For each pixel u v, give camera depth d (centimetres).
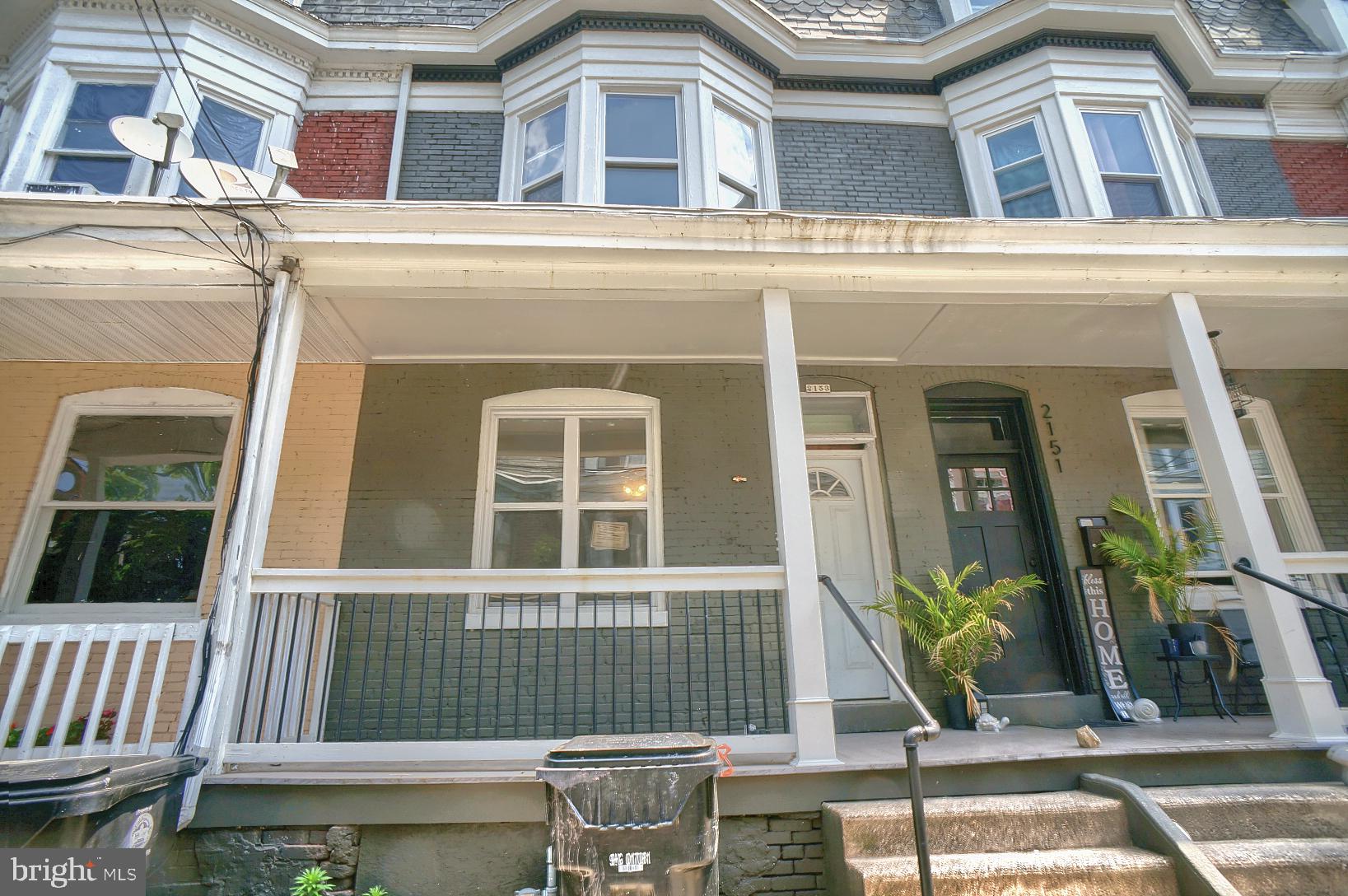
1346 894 285
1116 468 574
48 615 482
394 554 503
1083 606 534
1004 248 427
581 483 541
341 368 547
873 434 571
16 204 374
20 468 503
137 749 326
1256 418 608
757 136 620
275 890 299
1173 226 429
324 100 620
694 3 594
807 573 364
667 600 503
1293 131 691
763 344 419
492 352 542
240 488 360
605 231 406
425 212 392
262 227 394
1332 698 364
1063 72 621
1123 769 342
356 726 465
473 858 307
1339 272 458
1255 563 392
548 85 593
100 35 555
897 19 707
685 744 262
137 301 431
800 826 321
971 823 304
